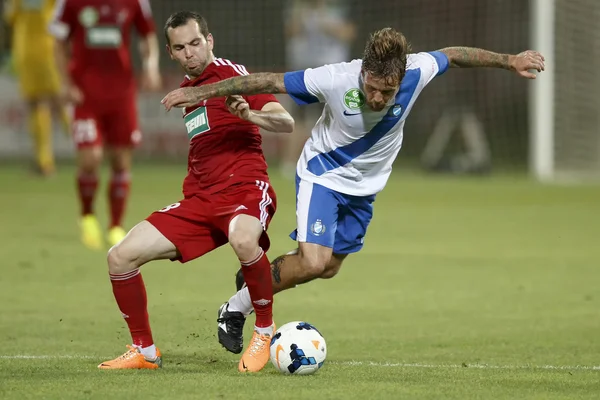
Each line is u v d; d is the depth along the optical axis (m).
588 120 70.25
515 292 29.75
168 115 72.56
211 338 22.64
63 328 23.53
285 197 57.72
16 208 51.72
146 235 18.64
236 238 18.31
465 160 74.81
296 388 16.66
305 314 26.03
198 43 19.20
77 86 37.34
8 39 71.00
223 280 31.50
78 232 43.06
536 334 23.36
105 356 20.19
